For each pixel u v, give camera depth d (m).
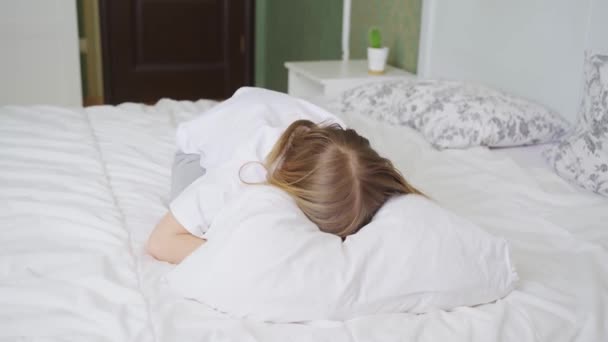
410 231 1.11
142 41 4.44
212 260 1.07
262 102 1.52
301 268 1.04
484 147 1.99
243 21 4.64
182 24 4.49
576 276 1.23
